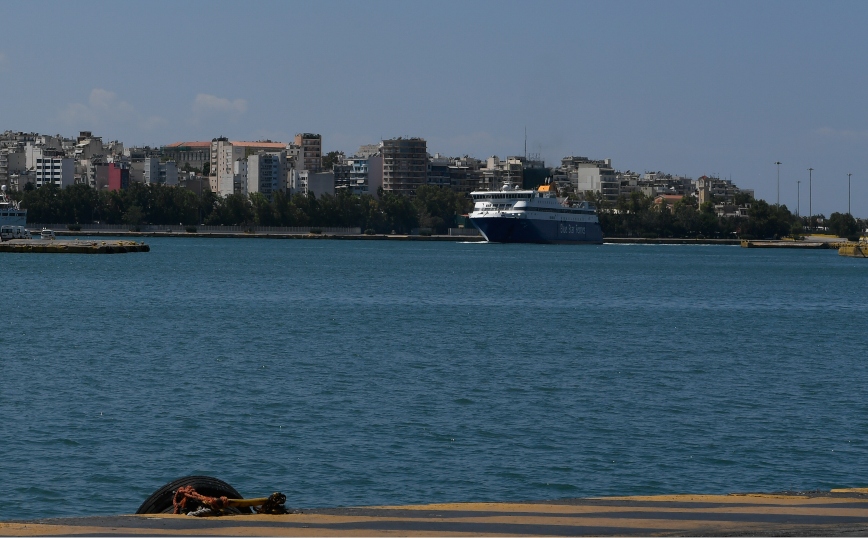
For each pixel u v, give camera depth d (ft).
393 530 77.97
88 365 335.06
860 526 80.59
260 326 481.87
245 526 78.79
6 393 273.75
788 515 85.40
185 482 89.25
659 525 80.59
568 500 93.86
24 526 77.92
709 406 265.95
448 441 218.18
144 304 613.93
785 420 246.68
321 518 82.79
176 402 262.06
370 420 240.12
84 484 181.57
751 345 427.33
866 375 332.39
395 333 454.81
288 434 223.92
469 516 84.58
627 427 235.61
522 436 224.12
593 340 436.35
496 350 391.45
